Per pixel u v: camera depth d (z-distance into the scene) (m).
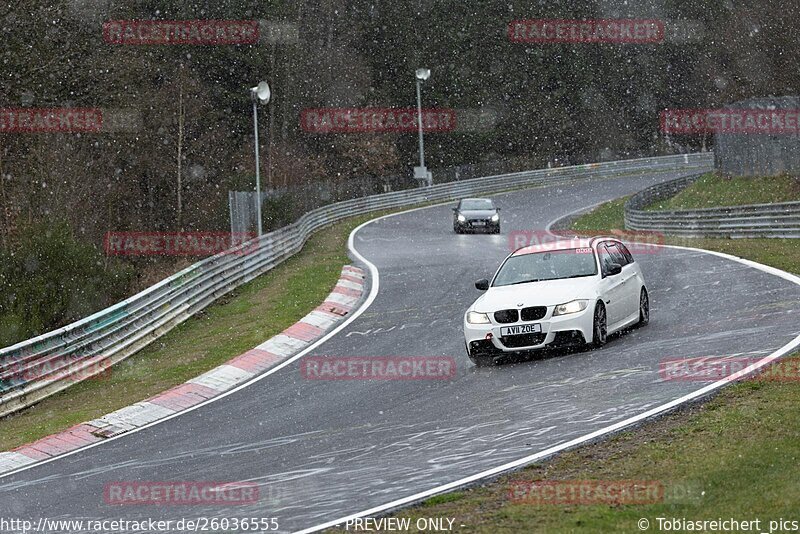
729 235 66.00
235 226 73.25
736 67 124.88
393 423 24.66
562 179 155.75
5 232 85.31
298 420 26.62
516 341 29.86
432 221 104.94
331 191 119.12
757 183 90.12
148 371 37.97
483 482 18.39
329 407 27.72
